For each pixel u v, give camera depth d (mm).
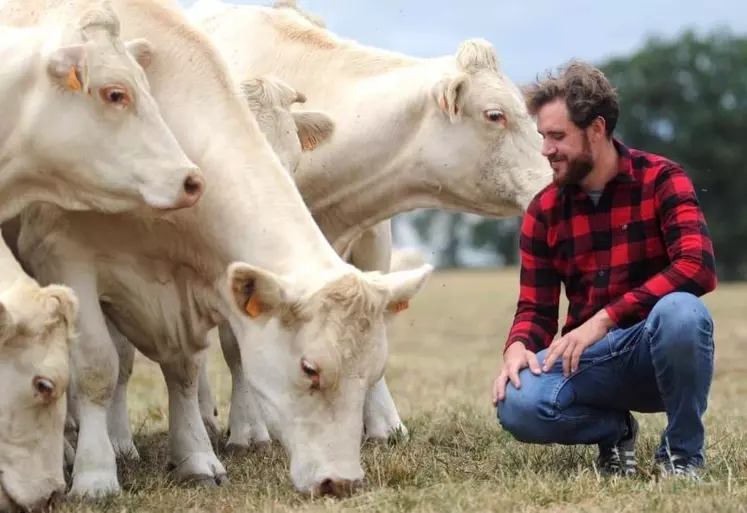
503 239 70500
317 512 5328
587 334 5828
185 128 6570
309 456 5699
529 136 8008
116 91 6141
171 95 6645
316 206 8281
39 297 5566
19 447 5551
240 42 8492
